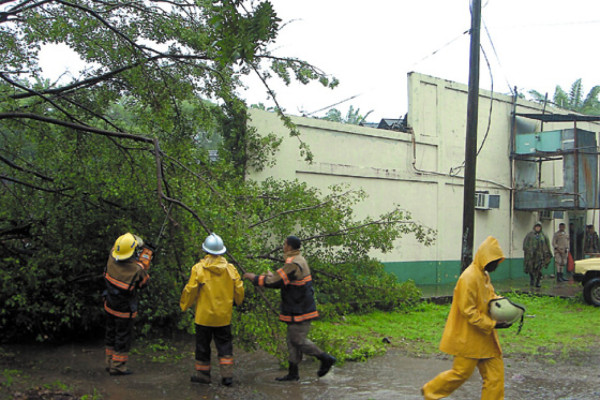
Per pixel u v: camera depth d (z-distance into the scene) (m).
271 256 9.34
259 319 6.21
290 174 11.64
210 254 5.55
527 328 9.02
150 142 6.09
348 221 9.96
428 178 14.21
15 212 7.12
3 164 7.94
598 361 6.90
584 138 15.93
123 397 4.99
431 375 6.11
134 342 7.15
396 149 13.62
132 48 8.10
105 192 6.59
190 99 8.68
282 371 6.20
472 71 10.32
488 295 4.52
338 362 6.42
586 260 11.78
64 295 6.69
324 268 9.42
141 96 8.25
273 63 7.97
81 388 5.14
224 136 11.17
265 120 11.29
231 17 4.82
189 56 8.03
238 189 7.91
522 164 17.17
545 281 16.06
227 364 5.51
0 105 7.50
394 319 9.52
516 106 17.02
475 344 4.41
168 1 8.32
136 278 5.72
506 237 16.48
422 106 14.20
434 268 14.19
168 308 7.05
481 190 15.76
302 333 5.52
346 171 12.54
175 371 5.98
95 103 8.82
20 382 5.07
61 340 7.11
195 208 6.45
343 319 9.20
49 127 7.92
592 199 16.20
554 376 6.16
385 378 5.95
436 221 14.36
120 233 7.02
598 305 11.41
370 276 9.80
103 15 8.30
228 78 8.52
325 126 12.22
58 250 6.91
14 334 6.82
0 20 7.50
